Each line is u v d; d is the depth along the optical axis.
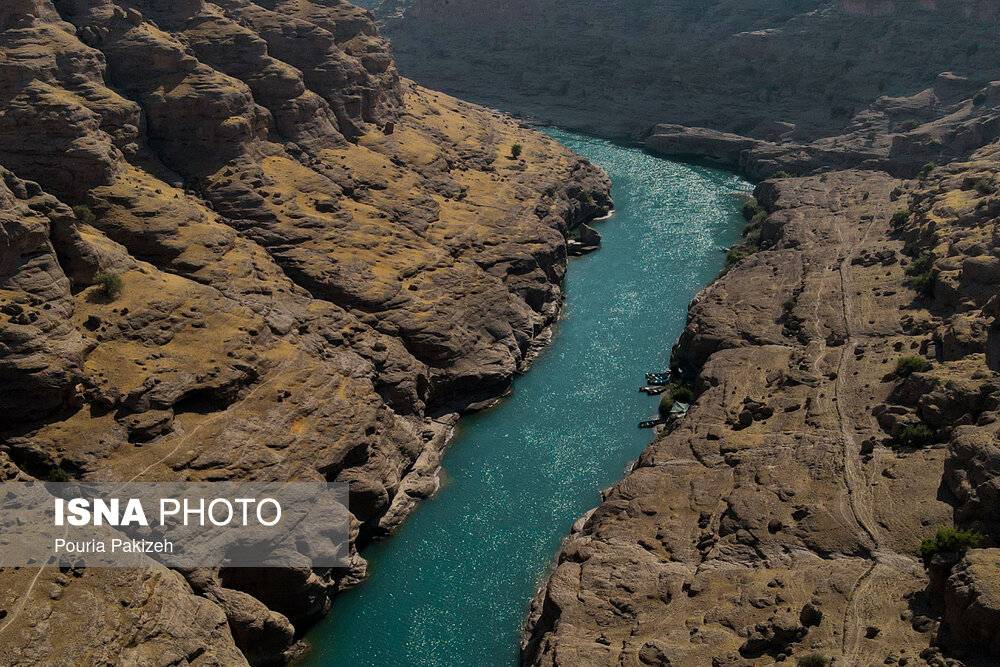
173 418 74.25
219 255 92.50
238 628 64.56
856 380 83.25
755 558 65.25
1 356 69.19
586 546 70.19
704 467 76.44
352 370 86.69
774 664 55.53
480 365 98.75
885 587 59.66
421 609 71.88
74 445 70.00
